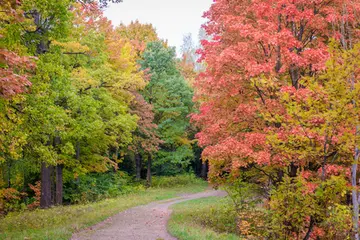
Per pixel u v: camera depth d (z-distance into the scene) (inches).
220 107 506.9
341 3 402.3
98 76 816.3
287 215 261.3
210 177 506.0
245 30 408.5
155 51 1400.1
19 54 401.1
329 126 251.0
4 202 903.1
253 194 498.3
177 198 1029.2
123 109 882.8
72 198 1002.7
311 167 375.2
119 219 567.2
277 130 379.6
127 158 1505.9
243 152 391.2
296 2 415.8
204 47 543.8
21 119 438.6
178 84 1371.8
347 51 255.6
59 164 844.6
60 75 503.5
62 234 393.7
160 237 407.2
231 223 540.1
